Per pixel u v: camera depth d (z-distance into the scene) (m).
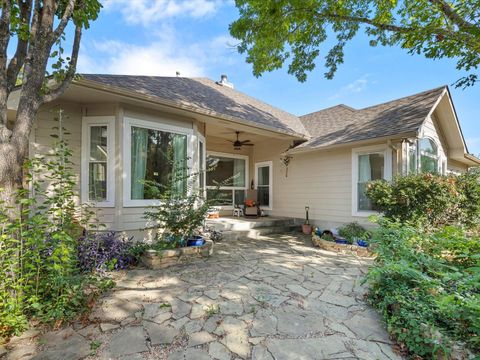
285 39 6.34
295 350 2.21
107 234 4.66
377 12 5.77
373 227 6.48
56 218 3.13
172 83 6.97
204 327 2.56
